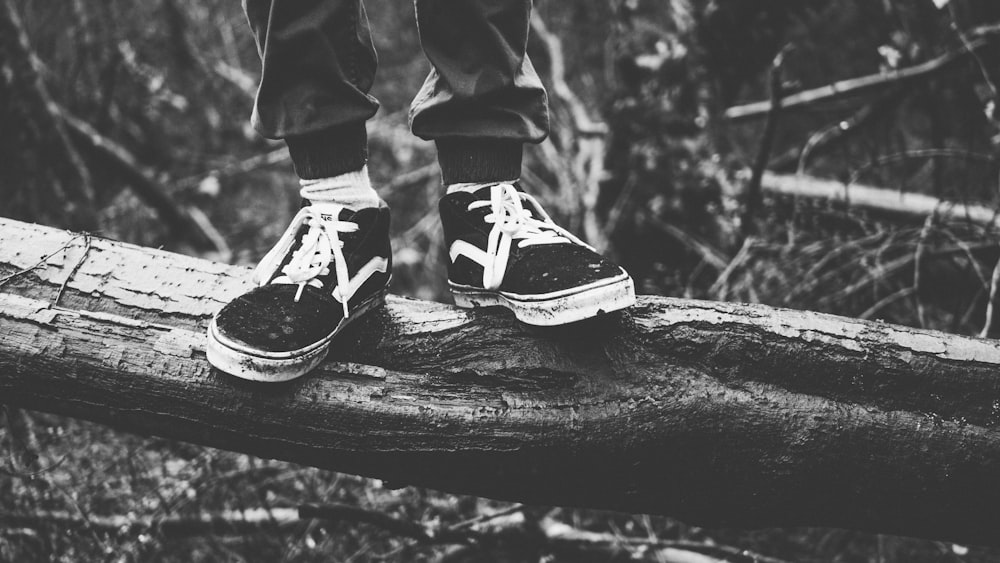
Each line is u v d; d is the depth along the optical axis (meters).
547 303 1.38
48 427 2.65
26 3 4.35
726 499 1.53
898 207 3.06
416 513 2.56
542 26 4.96
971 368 1.56
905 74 3.28
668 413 1.47
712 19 3.41
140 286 1.61
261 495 2.47
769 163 3.91
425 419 1.44
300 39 1.40
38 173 3.71
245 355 1.33
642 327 1.53
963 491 1.52
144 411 1.44
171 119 4.95
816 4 3.43
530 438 1.44
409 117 1.55
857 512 1.55
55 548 2.37
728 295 2.97
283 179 4.90
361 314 1.53
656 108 3.49
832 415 1.51
